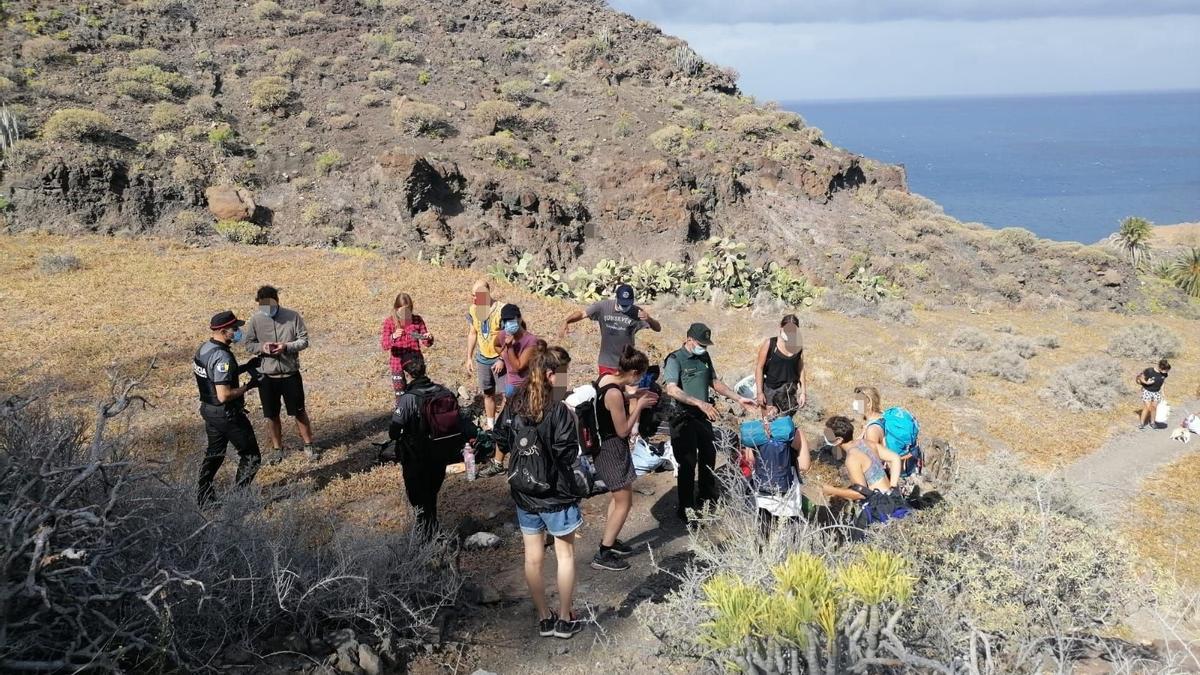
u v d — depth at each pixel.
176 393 11.07
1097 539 5.42
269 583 4.68
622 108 43.03
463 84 41.34
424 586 5.39
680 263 32.44
